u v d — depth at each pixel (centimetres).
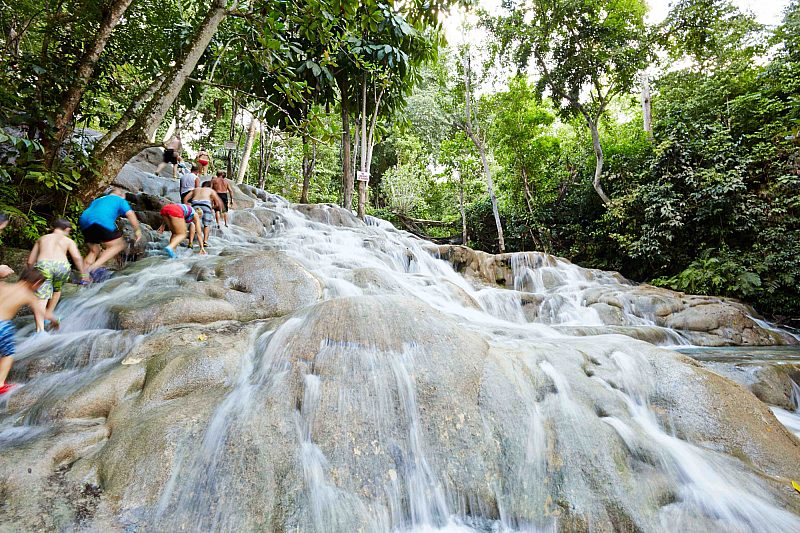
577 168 1608
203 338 367
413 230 2066
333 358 310
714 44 1403
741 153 1067
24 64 597
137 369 320
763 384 454
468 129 1636
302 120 674
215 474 235
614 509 245
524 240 1666
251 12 643
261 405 275
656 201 1125
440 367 311
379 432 276
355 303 354
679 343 707
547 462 272
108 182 614
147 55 824
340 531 223
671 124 1252
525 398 309
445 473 269
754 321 808
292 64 1088
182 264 569
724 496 255
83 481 226
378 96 1328
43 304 391
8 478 213
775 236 943
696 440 304
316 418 275
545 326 596
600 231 1348
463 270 1091
